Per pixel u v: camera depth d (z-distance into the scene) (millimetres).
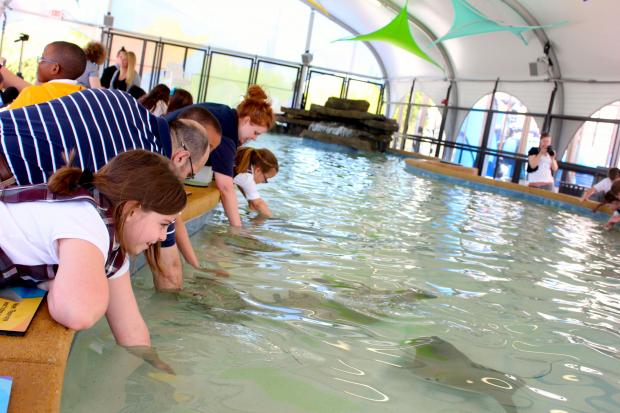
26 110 1531
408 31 14625
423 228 4605
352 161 10883
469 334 2309
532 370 2031
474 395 1754
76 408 1353
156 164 1328
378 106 22438
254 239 3354
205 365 1701
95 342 1723
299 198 5113
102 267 1250
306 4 20938
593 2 10703
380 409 1583
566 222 6543
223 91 21188
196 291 2342
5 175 1444
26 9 18859
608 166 11789
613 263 4359
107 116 1679
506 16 13000
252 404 1514
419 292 2789
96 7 19484
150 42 20141
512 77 14812
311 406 1549
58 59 2662
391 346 2059
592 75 12398
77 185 1286
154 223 1361
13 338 1113
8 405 1061
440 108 17781
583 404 1813
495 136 15430
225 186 3375
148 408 1408
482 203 7148
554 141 13312
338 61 21906
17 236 1240
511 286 3186
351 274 2928
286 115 17969
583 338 2473
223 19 20656
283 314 2232
